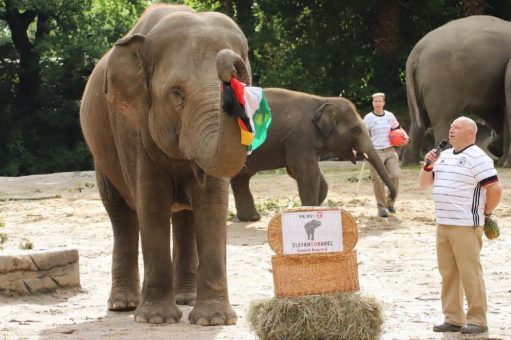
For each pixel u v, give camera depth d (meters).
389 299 10.23
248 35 39.25
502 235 15.08
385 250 14.02
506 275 11.65
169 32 8.73
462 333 8.37
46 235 16.61
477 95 26.22
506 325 8.79
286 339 7.47
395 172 17.61
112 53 8.92
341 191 21.28
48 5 42.84
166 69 8.62
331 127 17.02
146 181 9.23
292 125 17.11
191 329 8.70
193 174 9.19
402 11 37.81
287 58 38.38
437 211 8.58
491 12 36.44
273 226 7.52
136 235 10.41
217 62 7.39
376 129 17.53
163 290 9.26
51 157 45.44
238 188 17.73
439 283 11.27
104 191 10.48
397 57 36.88
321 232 7.50
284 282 7.47
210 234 9.11
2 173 44.19
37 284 10.81
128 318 9.48
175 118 8.59
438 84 26.00
